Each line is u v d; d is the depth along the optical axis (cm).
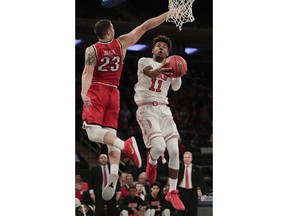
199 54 1363
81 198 809
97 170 785
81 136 1153
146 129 736
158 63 751
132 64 1383
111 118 717
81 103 1231
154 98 742
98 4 1099
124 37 721
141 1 1109
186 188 837
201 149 1170
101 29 709
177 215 840
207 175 1114
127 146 684
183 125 1328
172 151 738
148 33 1169
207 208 873
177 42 1218
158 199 841
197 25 1217
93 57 698
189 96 1402
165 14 744
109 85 712
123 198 816
